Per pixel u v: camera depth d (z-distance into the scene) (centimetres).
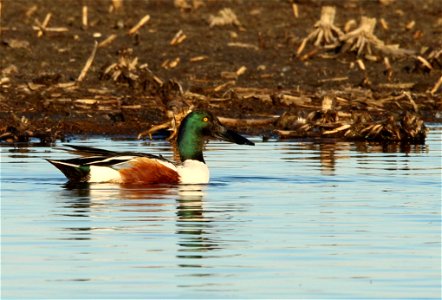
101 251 1089
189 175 1545
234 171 1647
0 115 2189
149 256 1070
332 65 2800
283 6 3656
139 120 2211
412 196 1425
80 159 1542
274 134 2155
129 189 1488
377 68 2784
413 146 1997
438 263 1042
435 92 2556
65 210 1315
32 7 3312
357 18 3509
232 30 3244
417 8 3684
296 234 1175
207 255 1073
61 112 2236
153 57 2811
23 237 1154
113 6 3456
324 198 1409
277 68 2744
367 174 1612
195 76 2622
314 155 1842
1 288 953
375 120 2283
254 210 1323
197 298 922
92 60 2517
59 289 950
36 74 2555
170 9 3519
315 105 2389
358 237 1159
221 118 2202
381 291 945
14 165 1681
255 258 1063
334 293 941
